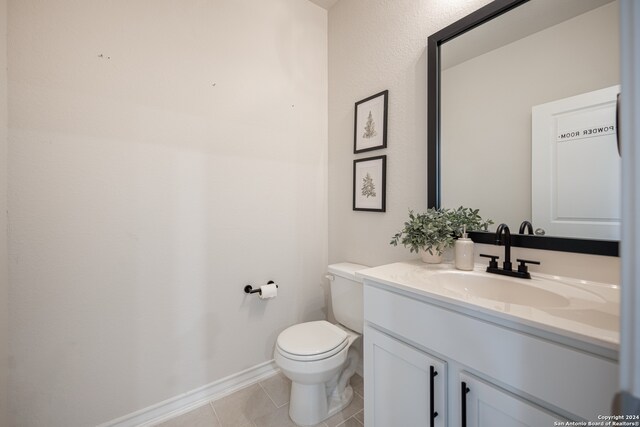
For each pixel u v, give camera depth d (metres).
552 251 1.02
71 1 1.19
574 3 0.98
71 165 1.20
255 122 1.70
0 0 1.04
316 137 1.98
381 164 1.63
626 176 0.33
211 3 1.54
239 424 1.40
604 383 0.58
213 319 1.58
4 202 1.06
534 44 1.07
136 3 1.33
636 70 0.32
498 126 1.16
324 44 2.01
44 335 1.16
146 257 1.38
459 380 0.82
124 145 1.31
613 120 0.90
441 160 1.35
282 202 1.83
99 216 1.26
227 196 1.61
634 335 0.33
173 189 1.44
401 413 0.99
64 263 1.19
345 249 1.91
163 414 1.43
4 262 1.06
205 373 1.56
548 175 1.04
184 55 1.46
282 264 1.83
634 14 0.32
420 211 1.45
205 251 1.54
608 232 0.91
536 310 0.73
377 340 1.08
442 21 1.35
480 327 0.77
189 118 1.48
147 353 1.39
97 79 1.24
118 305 1.31
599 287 0.90
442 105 1.34
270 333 1.79
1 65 1.04
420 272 1.14
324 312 2.03
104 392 1.29
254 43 1.69
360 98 1.77
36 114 1.12
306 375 1.29
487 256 1.13
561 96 1.00
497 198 1.17
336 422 1.41
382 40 1.63
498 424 0.74
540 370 0.66
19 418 1.12
